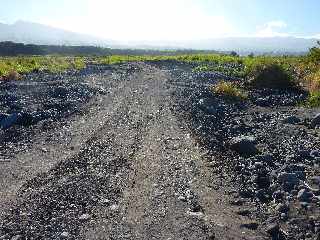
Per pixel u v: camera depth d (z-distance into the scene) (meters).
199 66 50.50
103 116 20.45
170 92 27.80
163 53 186.25
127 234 8.75
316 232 8.97
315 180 11.28
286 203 10.12
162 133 17.16
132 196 10.66
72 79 36.28
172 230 8.91
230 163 13.17
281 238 8.81
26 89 27.77
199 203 10.27
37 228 8.94
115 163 13.29
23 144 15.36
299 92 28.16
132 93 28.19
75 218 9.41
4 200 10.34
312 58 38.88
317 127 17.55
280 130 17.17
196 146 15.20
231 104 23.52
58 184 11.38
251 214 9.82
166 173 12.33
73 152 14.50
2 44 156.38
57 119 19.42
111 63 64.12
